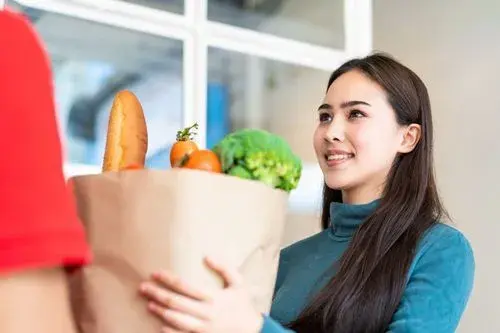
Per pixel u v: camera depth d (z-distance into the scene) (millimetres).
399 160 1437
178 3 1986
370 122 1397
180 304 659
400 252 1279
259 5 2150
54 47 1790
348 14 2324
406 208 1354
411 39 2287
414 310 1200
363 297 1238
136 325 664
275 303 1388
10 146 487
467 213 2098
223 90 2064
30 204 485
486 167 2055
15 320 486
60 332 518
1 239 472
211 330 673
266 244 721
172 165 866
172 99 1962
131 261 659
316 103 2250
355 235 1339
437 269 1252
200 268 667
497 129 2029
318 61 2260
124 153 830
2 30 504
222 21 2076
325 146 1427
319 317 1251
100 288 669
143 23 1912
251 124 2139
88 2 1817
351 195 1454
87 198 674
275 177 776
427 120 1448
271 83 2178
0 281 484
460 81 2148
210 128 2033
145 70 1921
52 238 488
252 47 2127
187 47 1994
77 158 1788
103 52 1858
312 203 2258
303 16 2230
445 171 2176
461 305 1255
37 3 1744
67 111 1792
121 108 849
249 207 693
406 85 1435
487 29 2086
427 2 2260
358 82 1422
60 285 525
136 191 659
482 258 2047
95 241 669
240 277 683
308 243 1501
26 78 505
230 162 770
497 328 1983
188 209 658
